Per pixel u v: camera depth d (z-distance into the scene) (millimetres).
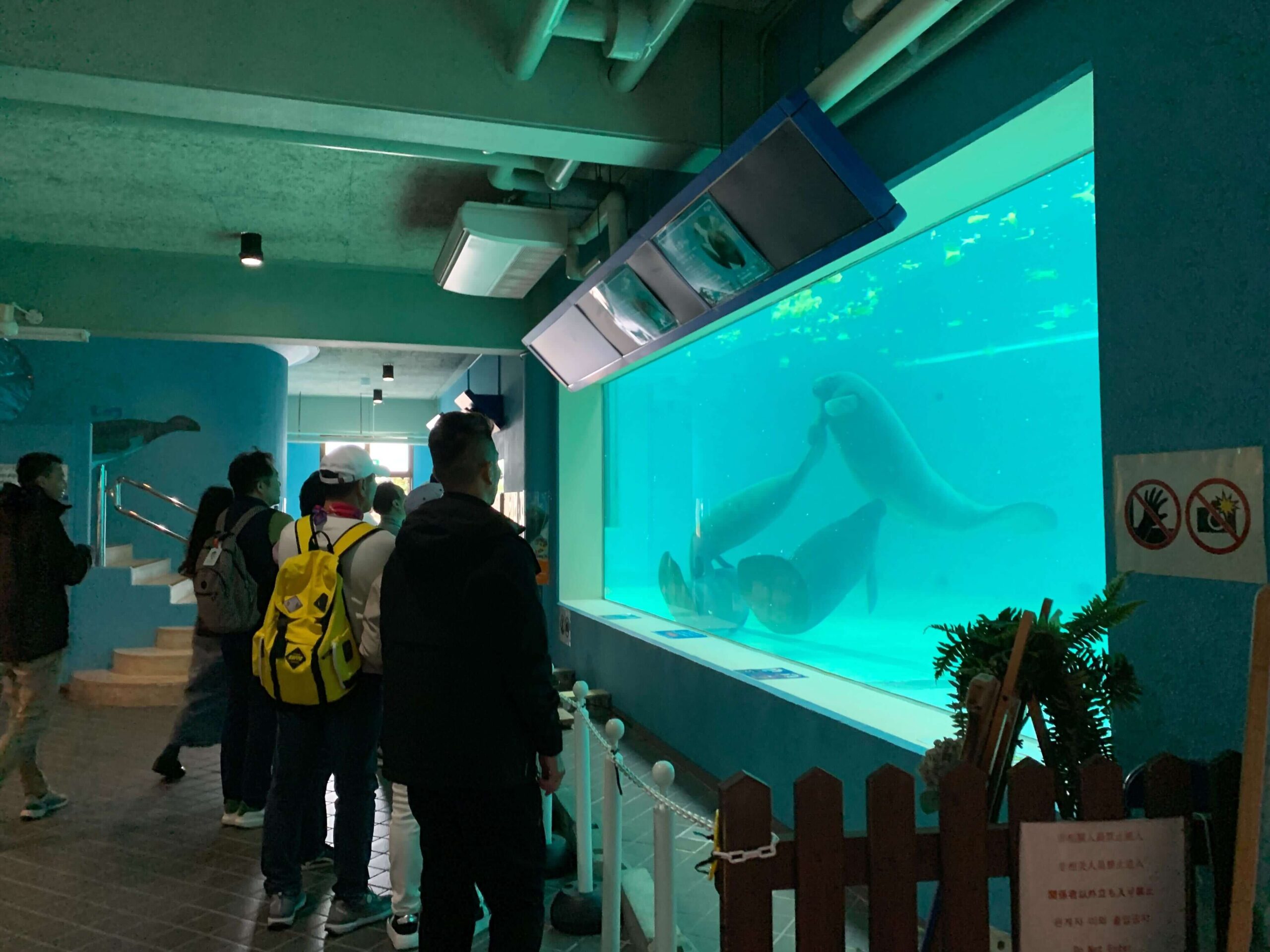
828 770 3814
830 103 3219
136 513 11094
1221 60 2025
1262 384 1924
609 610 7699
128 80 3254
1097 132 2377
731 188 3449
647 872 3617
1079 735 1880
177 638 8688
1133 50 2268
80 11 3201
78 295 7246
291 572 3219
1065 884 1675
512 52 3658
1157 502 2176
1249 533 1937
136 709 7703
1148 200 2213
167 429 11234
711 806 4582
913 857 1695
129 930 3412
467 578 2311
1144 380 2221
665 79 4020
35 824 4621
